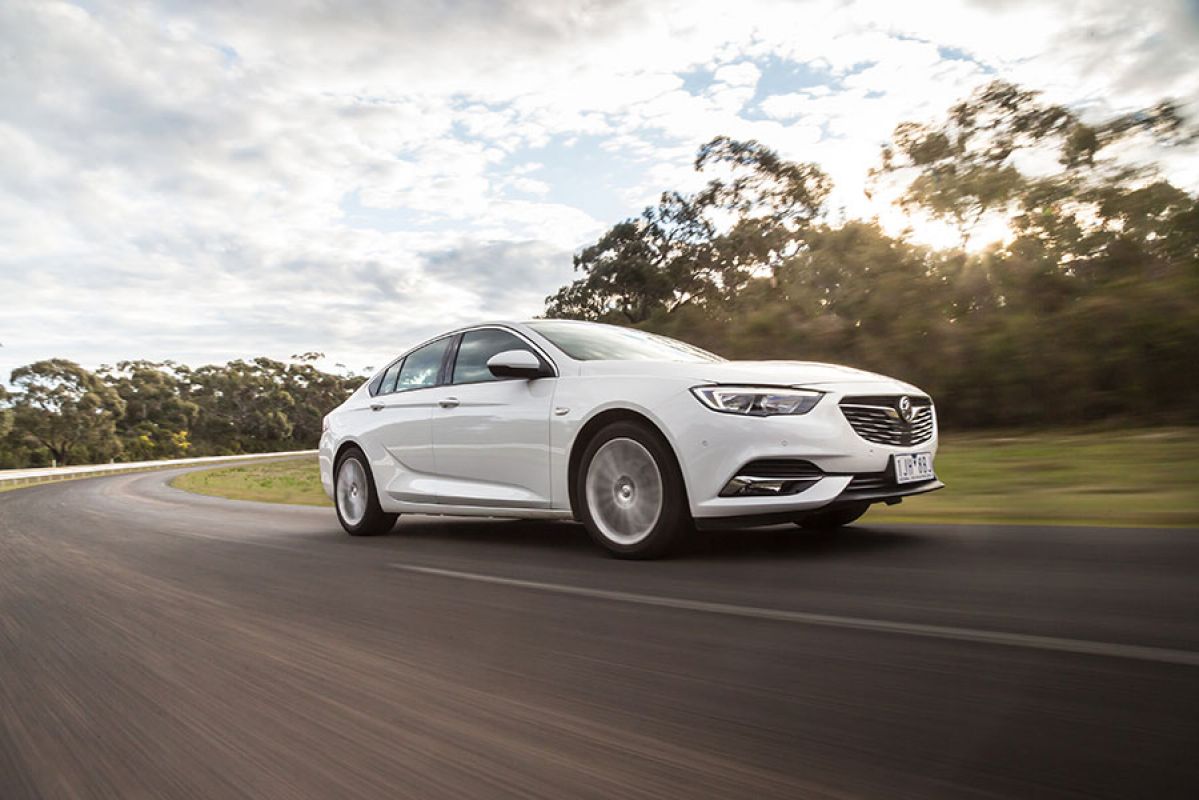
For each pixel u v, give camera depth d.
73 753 2.07
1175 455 8.45
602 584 3.76
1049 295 14.84
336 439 6.61
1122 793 1.51
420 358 6.11
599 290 33.03
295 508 10.12
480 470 5.23
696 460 4.00
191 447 89.94
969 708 1.97
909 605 3.02
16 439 66.69
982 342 15.05
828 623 2.83
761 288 21.08
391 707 2.25
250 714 2.26
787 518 3.99
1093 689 2.03
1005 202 16.03
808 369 4.38
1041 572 3.47
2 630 3.51
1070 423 13.91
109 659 2.92
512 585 3.87
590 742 1.93
